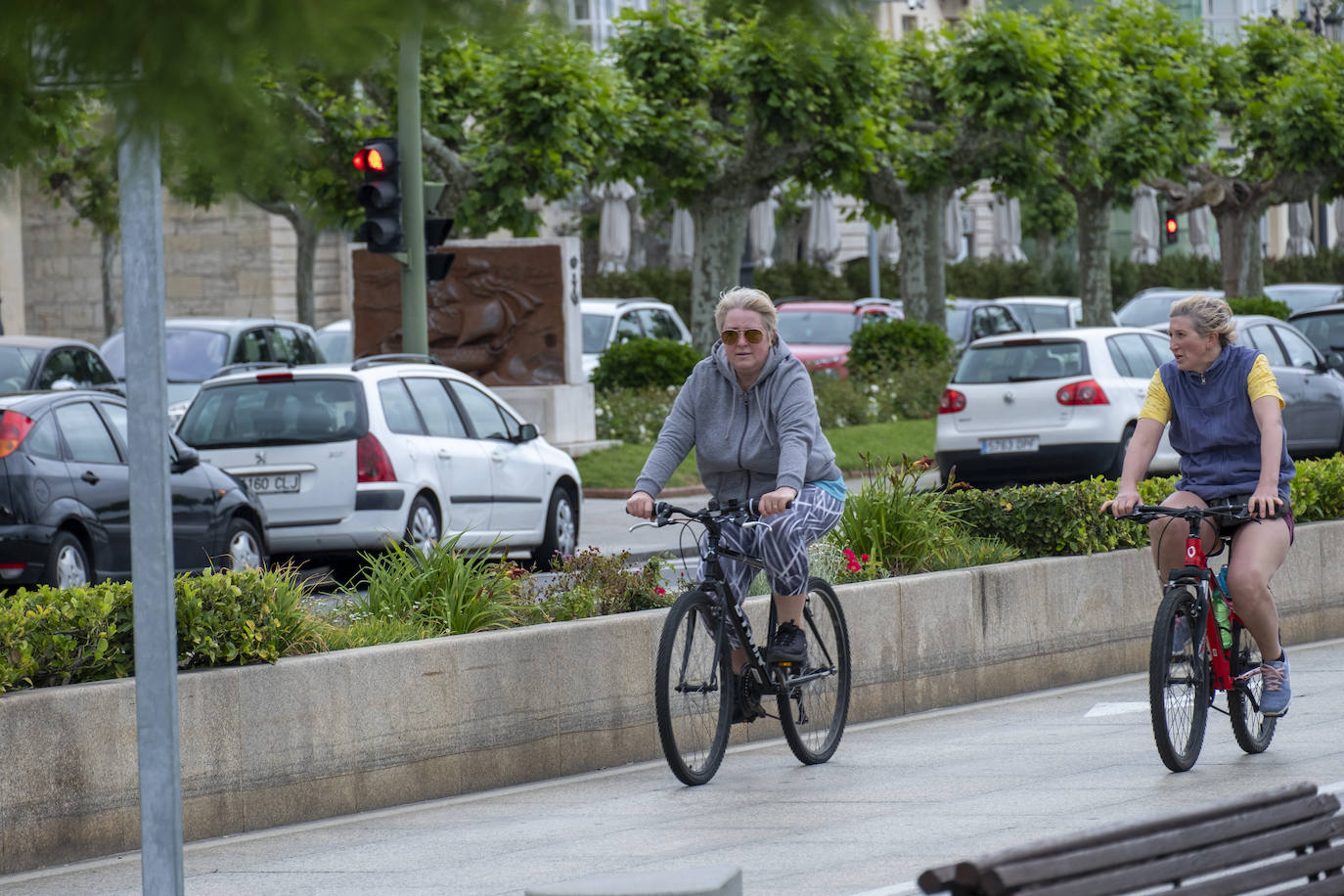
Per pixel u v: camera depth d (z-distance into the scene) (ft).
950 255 370.73
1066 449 142.82
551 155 183.11
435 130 187.42
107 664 49.80
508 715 55.72
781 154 205.05
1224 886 22.17
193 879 43.88
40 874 45.06
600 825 48.42
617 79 189.06
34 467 88.84
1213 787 49.88
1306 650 80.18
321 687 51.42
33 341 146.92
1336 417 160.25
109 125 19.26
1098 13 253.44
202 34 18.52
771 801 50.60
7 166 19.48
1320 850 23.89
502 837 47.39
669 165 204.74
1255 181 285.02
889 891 38.75
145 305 27.55
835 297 355.97
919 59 233.14
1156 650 51.44
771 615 55.42
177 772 28.27
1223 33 290.35
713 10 21.59
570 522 123.34
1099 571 74.33
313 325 271.90
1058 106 223.10
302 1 18.48
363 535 105.29
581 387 181.27
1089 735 60.18
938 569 72.18
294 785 50.78
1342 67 272.10
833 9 21.21
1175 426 54.75
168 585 28.02
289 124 19.84
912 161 240.53
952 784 52.03
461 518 111.04
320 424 106.42
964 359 148.36
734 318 53.11
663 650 51.49
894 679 66.80
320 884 42.75
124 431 97.45
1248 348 53.67
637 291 316.81
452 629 59.16
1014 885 18.98
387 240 127.54
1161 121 253.65
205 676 49.08
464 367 179.73
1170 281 400.67
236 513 102.12
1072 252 469.98
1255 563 53.01
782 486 51.88
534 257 179.32
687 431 54.54
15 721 45.50
